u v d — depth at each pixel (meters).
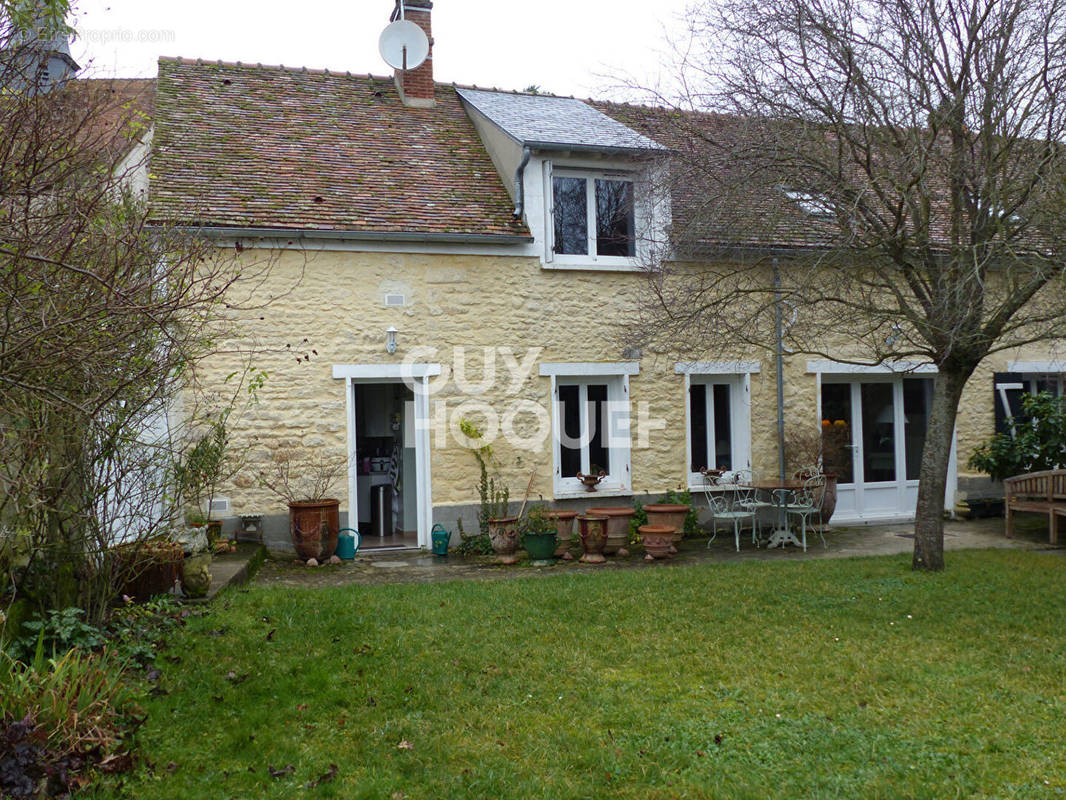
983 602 7.55
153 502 6.42
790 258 8.96
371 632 6.62
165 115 11.70
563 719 5.02
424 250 10.97
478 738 4.76
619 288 11.80
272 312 10.38
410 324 10.94
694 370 12.20
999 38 7.99
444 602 7.64
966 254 8.04
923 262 8.39
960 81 8.16
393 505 12.52
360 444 12.78
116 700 4.65
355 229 10.47
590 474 11.87
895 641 6.46
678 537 11.01
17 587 5.49
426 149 12.55
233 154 11.30
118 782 4.07
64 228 4.16
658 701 5.31
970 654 6.12
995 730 4.80
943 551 9.69
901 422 13.47
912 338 9.79
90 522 5.70
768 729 4.85
